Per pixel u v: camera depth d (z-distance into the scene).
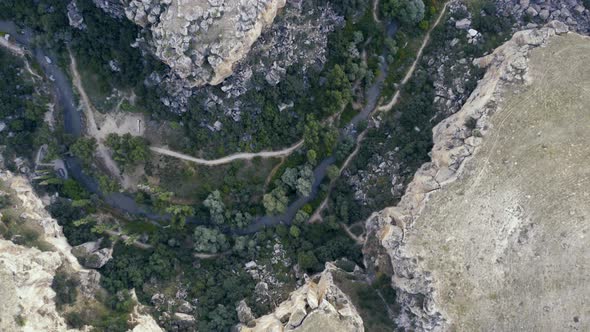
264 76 95.19
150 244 99.88
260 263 97.19
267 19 88.75
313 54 98.00
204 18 82.56
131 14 86.19
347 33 100.38
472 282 78.12
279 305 87.75
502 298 77.50
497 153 81.06
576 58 84.06
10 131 100.81
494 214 79.25
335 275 88.12
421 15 98.69
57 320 75.19
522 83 83.44
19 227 84.62
